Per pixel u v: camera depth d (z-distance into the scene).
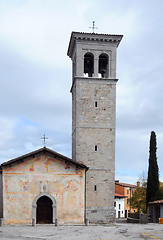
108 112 49.66
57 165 43.59
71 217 42.72
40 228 36.59
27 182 42.59
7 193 42.03
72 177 43.59
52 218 42.53
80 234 29.47
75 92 50.09
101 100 49.75
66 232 31.48
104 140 49.03
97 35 50.06
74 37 49.97
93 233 30.41
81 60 50.12
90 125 49.06
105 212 47.19
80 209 43.03
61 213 42.69
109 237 26.80
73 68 54.34
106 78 50.00
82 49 50.31
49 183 43.06
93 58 50.81
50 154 43.69
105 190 47.78
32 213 41.94
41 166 43.25
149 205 60.94
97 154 48.56
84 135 48.75
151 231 32.69
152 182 62.62
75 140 49.31
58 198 42.94
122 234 29.36
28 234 29.58
